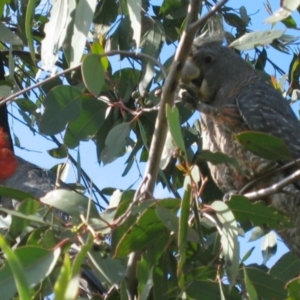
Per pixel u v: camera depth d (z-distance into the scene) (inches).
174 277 240.4
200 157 247.0
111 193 318.3
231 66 337.1
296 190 300.4
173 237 223.5
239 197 223.1
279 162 303.0
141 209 209.0
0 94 291.4
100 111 271.3
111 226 206.1
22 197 223.3
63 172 302.7
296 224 304.0
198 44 339.6
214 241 256.5
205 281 239.5
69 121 260.7
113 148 258.5
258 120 319.9
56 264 203.0
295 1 220.5
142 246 216.4
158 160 225.5
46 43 245.9
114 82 305.9
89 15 235.6
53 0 263.1
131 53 230.7
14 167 359.9
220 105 331.6
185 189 203.6
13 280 186.5
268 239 318.3
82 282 263.0
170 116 202.8
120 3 286.8
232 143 313.7
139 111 266.5
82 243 194.5
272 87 337.7
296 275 272.2
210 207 217.8
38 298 221.3
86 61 223.9
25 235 237.5
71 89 261.7
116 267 210.2
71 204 214.5
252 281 245.0
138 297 220.2
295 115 339.9
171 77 221.9
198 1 218.7
